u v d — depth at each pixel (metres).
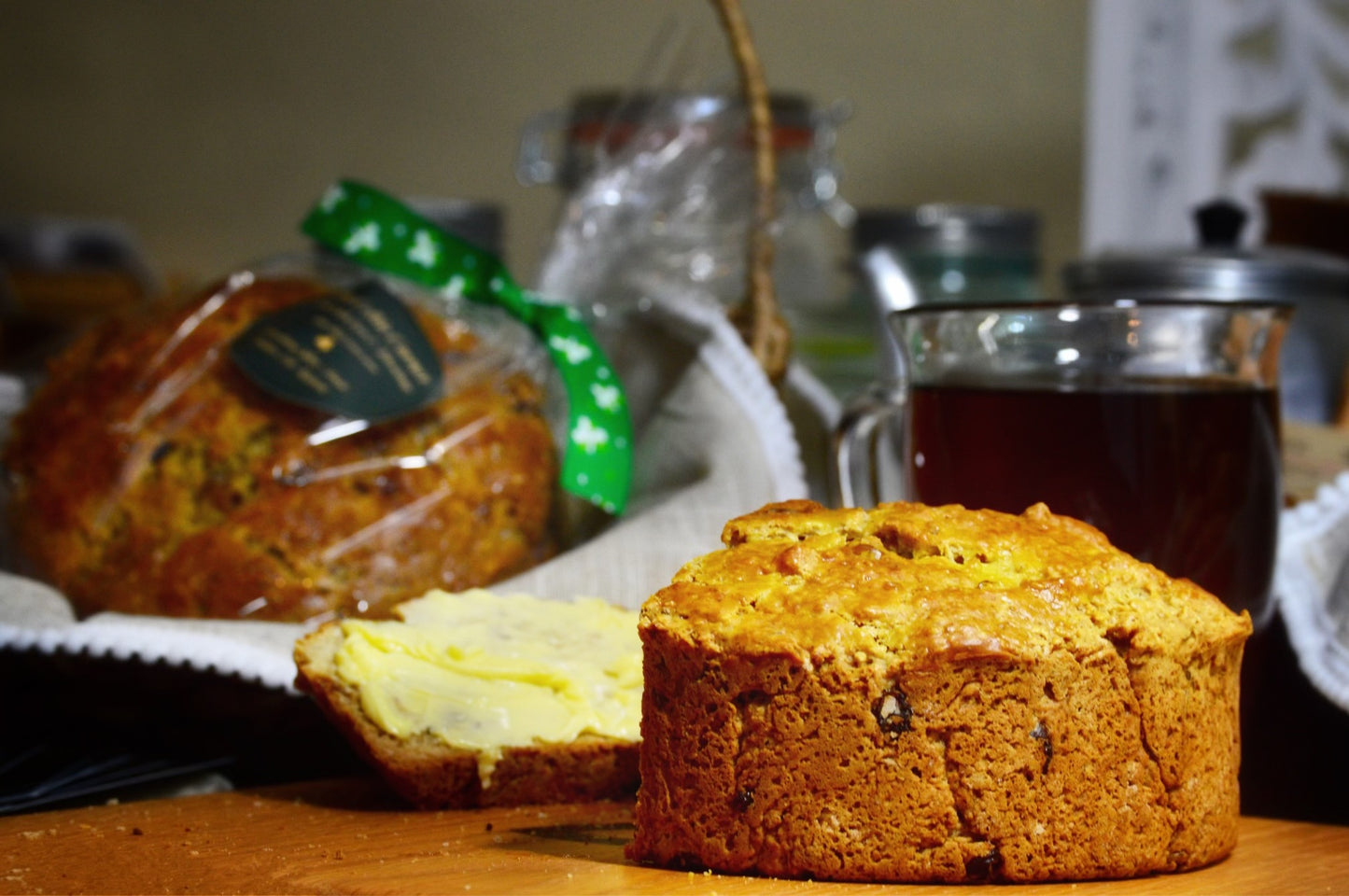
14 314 1.40
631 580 0.77
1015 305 0.68
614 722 0.69
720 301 0.89
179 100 1.80
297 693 0.72
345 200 0.85
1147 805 0.62
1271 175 1.58
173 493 0.77
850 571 0.63
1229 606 0.69
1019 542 0.64
